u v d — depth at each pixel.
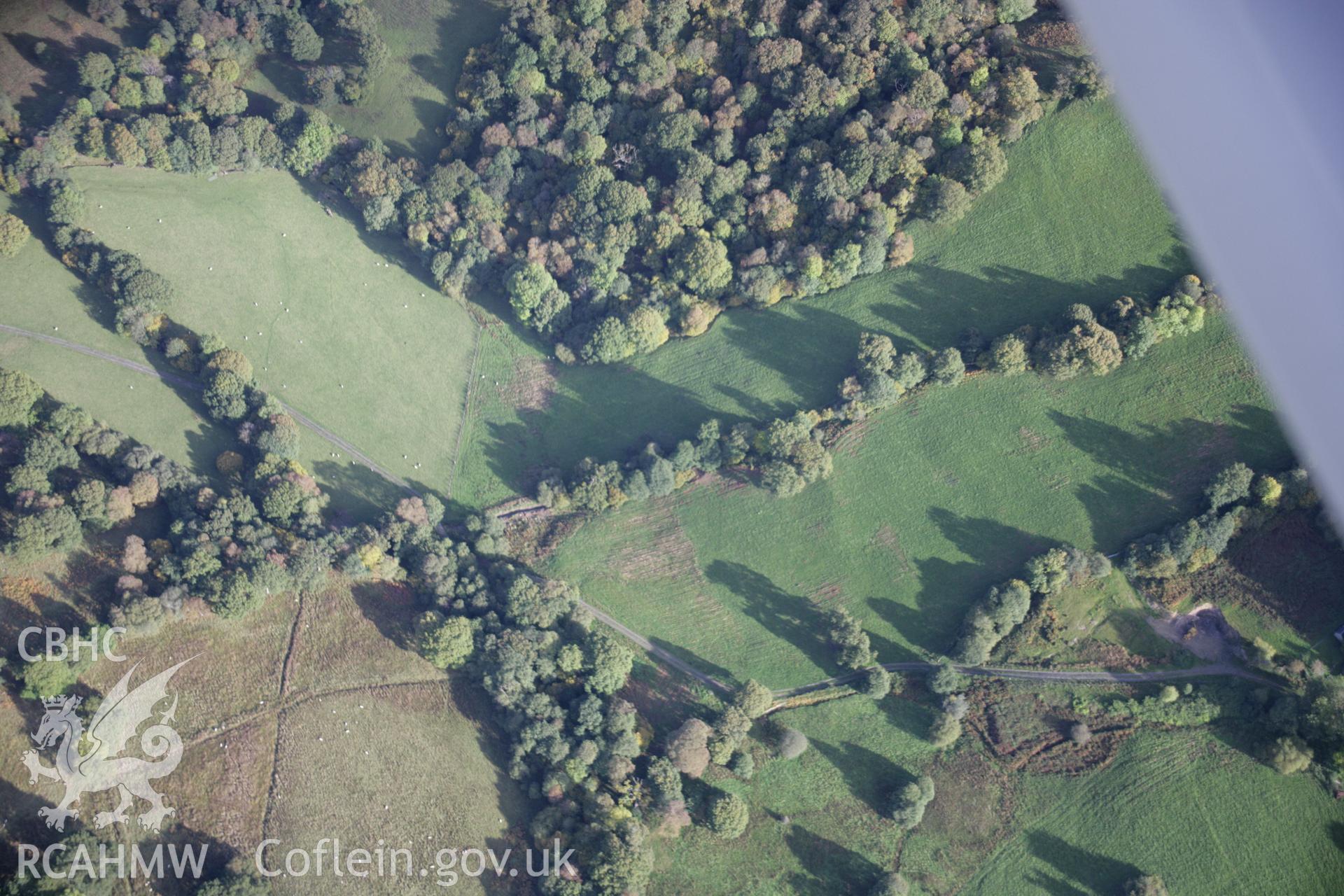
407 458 156.00
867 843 133.25
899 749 137.25
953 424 147.75
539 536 151.25
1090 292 148.12
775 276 154.12
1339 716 126.19
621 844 129.50
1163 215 146.62
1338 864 125.31
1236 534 137.25
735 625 144.88
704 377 155.88
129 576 139.75
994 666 139.25
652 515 150.38
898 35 153.75
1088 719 135.38
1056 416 145.50
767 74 156.00
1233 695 133.25
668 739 136.38
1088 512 142.00
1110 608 138.62
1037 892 129.75
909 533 145.12
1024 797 133.12
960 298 151.75
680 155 156.38
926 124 152.00
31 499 139.75
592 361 156.88
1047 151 151.62
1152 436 142.50
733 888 132.00
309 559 142.38
